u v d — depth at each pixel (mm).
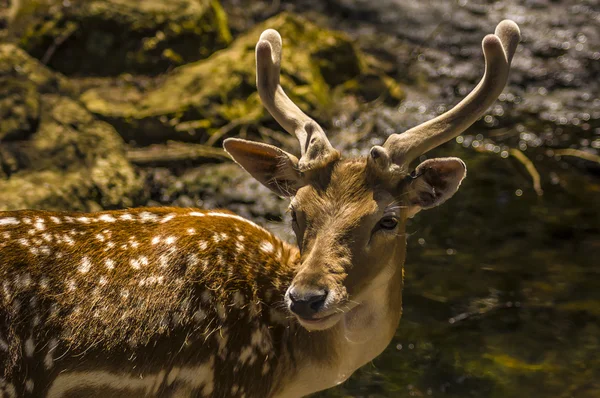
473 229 12867
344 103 16156
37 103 12695
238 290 7555
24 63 13234
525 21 20047
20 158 11906
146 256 7332
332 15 19266
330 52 16531
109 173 12250
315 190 7191
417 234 12711
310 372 7918
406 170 7324
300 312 6645
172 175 13469
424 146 7395
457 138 15578
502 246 12484
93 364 7008
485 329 10719
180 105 14492
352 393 9555
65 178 11891
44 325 6883
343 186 7137
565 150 15219
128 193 12234
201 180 13328
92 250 7230
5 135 12117
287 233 12266
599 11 20656
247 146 7766
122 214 7645
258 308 7637
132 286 7184
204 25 16203
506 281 11703
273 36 8234
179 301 7273
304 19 17406
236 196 13078
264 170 7926
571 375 9930
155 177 13367
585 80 17906
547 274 11867
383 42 18625
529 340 10539
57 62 15297
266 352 7656
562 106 16969
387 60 18031
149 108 14383
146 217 7676
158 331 7164
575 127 16219
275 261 7926
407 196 7348
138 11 15727
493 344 10453
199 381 7379
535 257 12242
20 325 6809
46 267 7016
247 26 17844
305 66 15781
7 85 12688
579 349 10391
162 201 12969
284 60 15719
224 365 7445
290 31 16422
